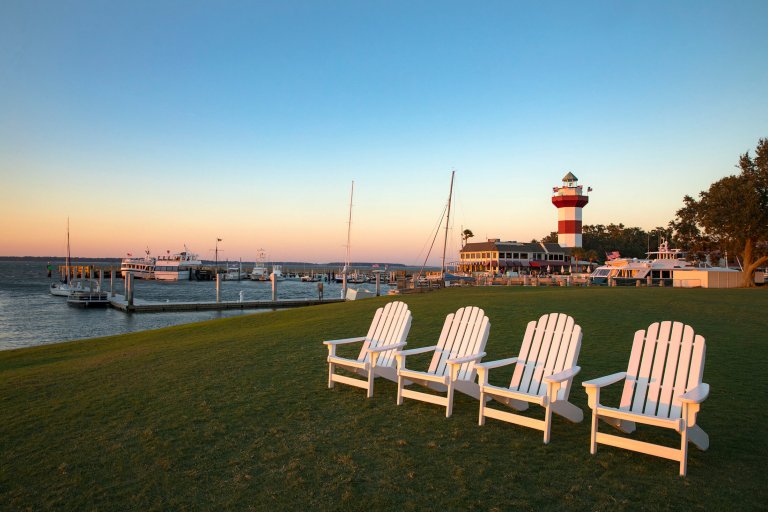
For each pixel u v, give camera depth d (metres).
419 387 7.57
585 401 6.80
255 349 11.09
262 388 7.50
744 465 4.55
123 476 4.52
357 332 13.36
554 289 32.50
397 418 5.97
